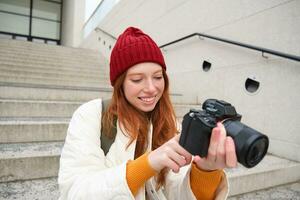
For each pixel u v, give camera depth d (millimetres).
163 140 929
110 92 3248
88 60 6074
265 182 1878
